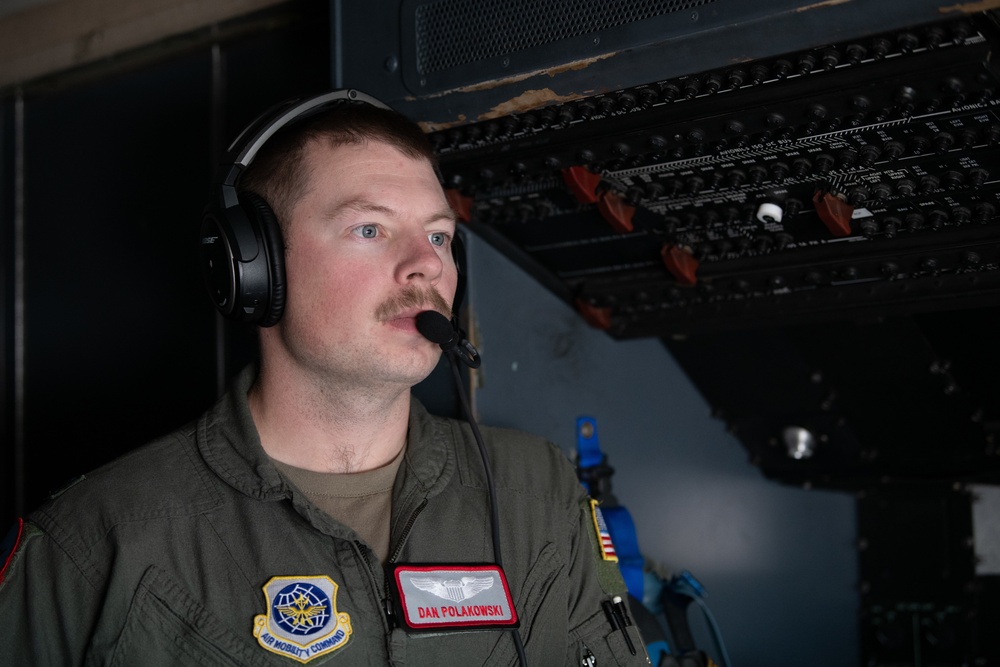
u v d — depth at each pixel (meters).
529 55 1.19
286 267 1.10
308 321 1.08
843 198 1.20
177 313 1.96
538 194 1.39
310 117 1.17
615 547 1.46
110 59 2.06
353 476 1.14
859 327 1.46
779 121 1.08
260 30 1.83
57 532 1.06
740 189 1.24
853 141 1.10
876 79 1.00
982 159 1.08
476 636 1.10
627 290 1.53
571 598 1.24
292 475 1.13
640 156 1.22
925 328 1.41
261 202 1.08
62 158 2.17
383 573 1.08
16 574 1.05
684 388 1.79
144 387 2.01
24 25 2.18
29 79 2.19
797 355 1.58
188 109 1.95
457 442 1.26
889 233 1.23
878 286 1.34
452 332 1.06
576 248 1.50
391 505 1.15
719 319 1.50
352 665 1.04
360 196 1.08
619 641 1.23
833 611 1.82
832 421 1.66
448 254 1.19
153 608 1.02
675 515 1.75
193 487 1.10
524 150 1.26
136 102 2.04
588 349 1.68
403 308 1.06
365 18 1.34
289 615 1.03
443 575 1.09
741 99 1.08
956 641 1.71
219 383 1.90
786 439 1.73
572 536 1.26
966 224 1.20
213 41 1.90
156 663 1.01
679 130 1.15
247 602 1.04
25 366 2.23
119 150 2.07
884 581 1.77
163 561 1.04
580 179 1.27
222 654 1.01
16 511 2.24
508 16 1.21
